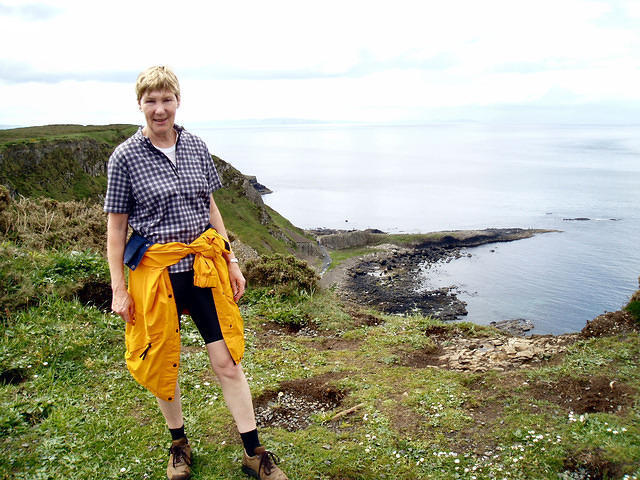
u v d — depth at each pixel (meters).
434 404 4.33
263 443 3.76
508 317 48.75
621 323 5.70
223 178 78.62
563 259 76.00
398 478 3.41
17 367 4.69
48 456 3.52
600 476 3.38
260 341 6.15
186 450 3.45
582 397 4.30
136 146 3.05
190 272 3.14
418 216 141.50
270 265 8.40
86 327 5.56
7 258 6.46
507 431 3.87
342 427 4.06
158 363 3.09
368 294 55.28
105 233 9.14
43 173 67.50
